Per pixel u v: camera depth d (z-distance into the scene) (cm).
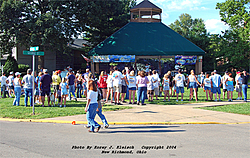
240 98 1747
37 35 2798
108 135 788
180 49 2766
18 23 2923
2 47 3147
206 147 657
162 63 3456
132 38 2914
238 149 639
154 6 3184
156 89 1722
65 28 2997
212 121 1009
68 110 1233
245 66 3316
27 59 3888
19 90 1426
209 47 4025
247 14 3191
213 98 1805
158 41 2867
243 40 3158
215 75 1627
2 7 2664
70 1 3070
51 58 4003
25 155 584
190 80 1639
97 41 3934
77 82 1809
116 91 1455
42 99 1382
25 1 3097
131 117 1070
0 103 1516
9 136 770
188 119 1041
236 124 983
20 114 1133
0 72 3306
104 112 1185
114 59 2766
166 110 1249
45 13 2955
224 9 3391
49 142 701
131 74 1493
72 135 787
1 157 569
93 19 3195
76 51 4434
